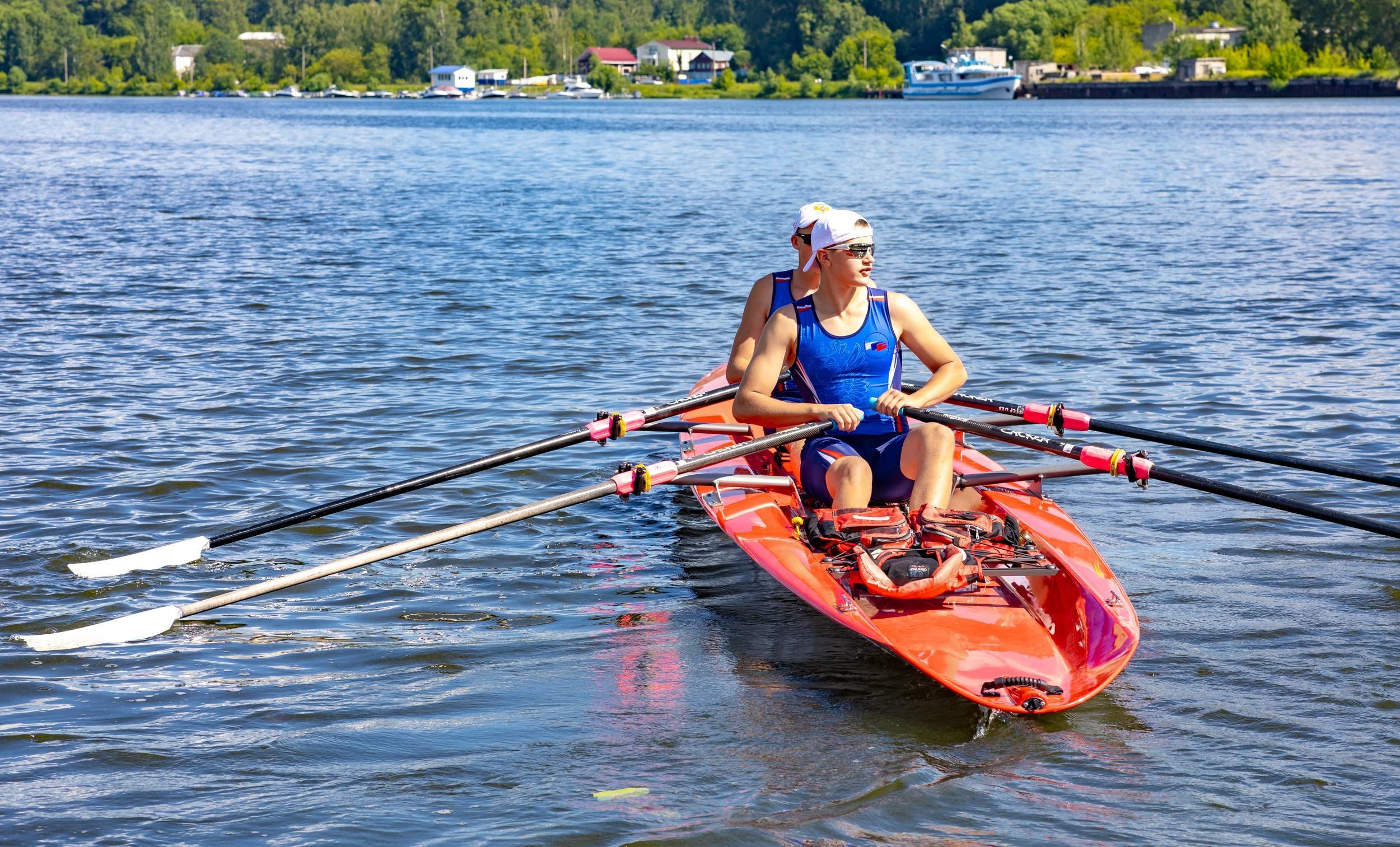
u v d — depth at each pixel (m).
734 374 6.93
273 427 8.96
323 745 4.62
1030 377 10.47
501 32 182.50
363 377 10.54
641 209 25.36
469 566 6.51
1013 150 45.31
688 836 4.01
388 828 4.07
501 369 10.88
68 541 6.68
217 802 4.23
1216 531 6.93
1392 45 104.88
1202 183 30.33
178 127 70.31
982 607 5.38
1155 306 13.77
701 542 6.90
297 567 6.45
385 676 5.21
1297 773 4.40
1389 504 7.29
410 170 37.38
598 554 6.71
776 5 162.00
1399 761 4.48
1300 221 21.92
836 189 30.17
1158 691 5.03
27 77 177.88
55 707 4.90
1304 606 5.88
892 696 5.02
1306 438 8.56
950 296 14.62
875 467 6.07
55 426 8.88
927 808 4.18
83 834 4.03
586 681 5.16
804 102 133.75
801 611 5.90
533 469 8.09
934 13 155.25
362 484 7.73
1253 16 118.75
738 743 4.63
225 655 5.41
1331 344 11.59
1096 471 6.24
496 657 5.41
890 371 6.17
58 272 16.16
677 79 171.88
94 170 35.81
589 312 13.70
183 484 7.66
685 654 5.43
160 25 179.00
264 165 39.16
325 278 16.06
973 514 5.59
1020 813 4.15
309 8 182.12
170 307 13.75
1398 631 5.58
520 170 37.47
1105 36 128.62
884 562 5.28
